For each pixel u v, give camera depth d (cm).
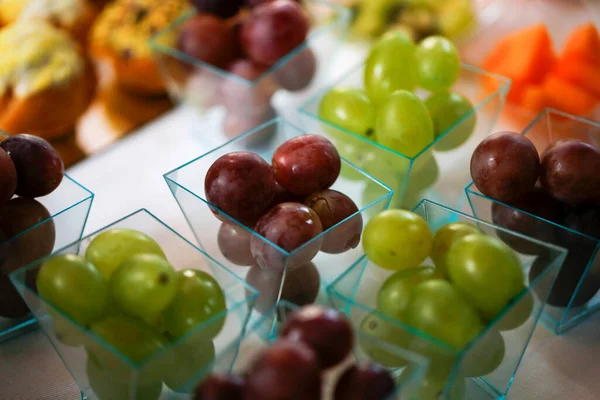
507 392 27
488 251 24
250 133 31
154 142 38
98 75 42
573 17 43
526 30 38
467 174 34
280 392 20
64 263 24
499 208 28
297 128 32
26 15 41
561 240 27
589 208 28
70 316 24
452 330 23
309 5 41
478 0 45
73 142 38
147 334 24
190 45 38
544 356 28
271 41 38
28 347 29
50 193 30
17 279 25
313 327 22
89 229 33
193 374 24
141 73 40
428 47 33
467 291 24
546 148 30
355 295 25
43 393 28
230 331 24
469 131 33
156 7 40
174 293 24
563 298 28
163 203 35
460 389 25
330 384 22
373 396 21
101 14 43
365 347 23
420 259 25
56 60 38
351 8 44
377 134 32
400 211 26
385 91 34
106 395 25
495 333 24
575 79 37
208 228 29
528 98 37
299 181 28
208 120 39
